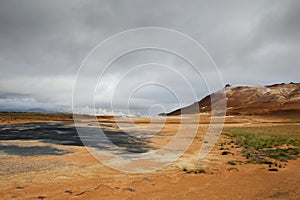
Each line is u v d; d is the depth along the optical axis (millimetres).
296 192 8164
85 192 7789
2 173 9828
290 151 17375
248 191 8328
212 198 7566
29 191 7777
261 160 13930
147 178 9742
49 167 11055
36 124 39031
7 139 20344
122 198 7402
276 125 53562
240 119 70438
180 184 9164
